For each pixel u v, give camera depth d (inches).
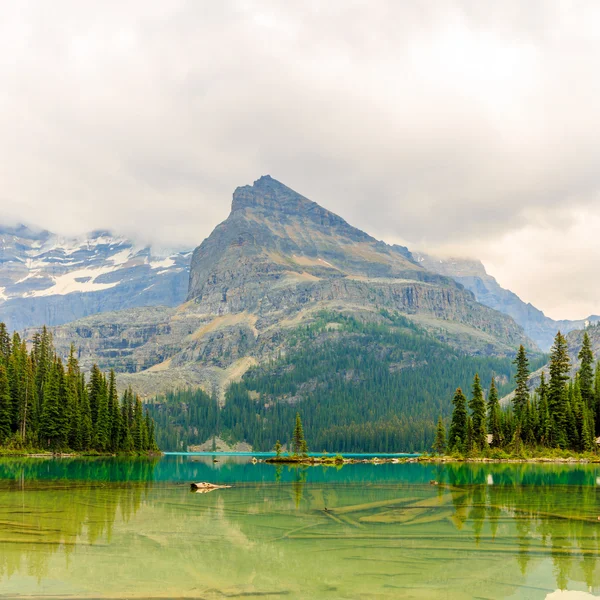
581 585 1453.0
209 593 1360.7
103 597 1328.7
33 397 6102.4
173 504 2576.3
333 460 6422.2
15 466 4419.3
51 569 1514.5
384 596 1358.3
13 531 1929.1
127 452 7022.6
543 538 1902.1
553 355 6156.5
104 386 6870.1
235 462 7381.9
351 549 1749.5
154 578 1457.9
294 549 1744.6
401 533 1966.0
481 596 1373.0
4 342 6865.2
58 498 2687.0
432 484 3508.9
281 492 3073.3
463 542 1841.8
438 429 7017.7
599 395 6259.8
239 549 1738.4
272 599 1328.7
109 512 2325.3
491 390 6437.0
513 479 3791.8
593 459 5654.5
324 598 1341.0
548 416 6028.5
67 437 6205.7
